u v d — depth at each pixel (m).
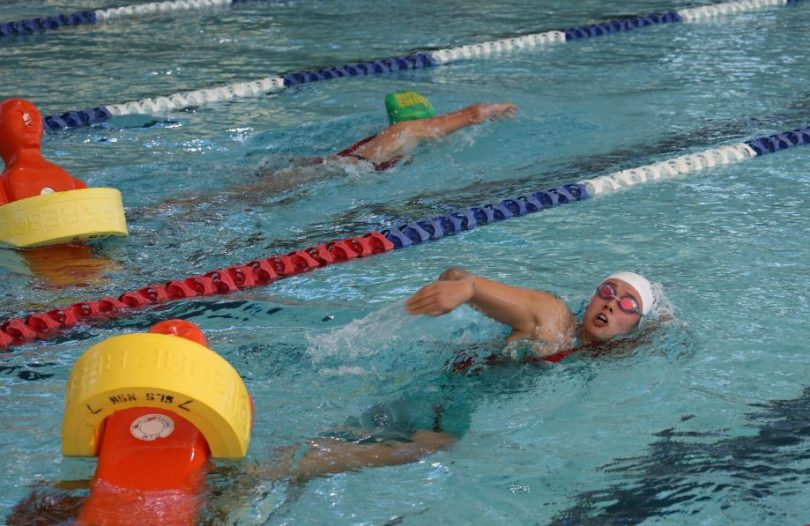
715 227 5.75
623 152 7.30
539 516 3.10
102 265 5.42
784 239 5.52
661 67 9.91
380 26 12.27
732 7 12.86
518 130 7.80
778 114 8.12
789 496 3.16
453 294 3.84
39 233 5.47
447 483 3.28
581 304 4.70
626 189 6.55
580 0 13.92
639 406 3.81
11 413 3.78
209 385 3.04
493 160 7.16
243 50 10.99
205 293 5.05
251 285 5.16
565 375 4.04
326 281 5.20
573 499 3.19
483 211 6.11
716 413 3.73
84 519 2.97
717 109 8.35
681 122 8.02
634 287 4.32
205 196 6.48
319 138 7.75
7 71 10.15
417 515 3.11
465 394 3.91
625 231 5.77
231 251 5.62
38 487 3.18
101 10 13.18
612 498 3.19
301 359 4.22
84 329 4.65
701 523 3.04
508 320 4.16
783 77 9.34
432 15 12.99
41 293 5.04
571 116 8.20
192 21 12.74
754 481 3.25
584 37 11.53
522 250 5.57
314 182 6.72
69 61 10.55
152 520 2.95
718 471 3.32
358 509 3.13
